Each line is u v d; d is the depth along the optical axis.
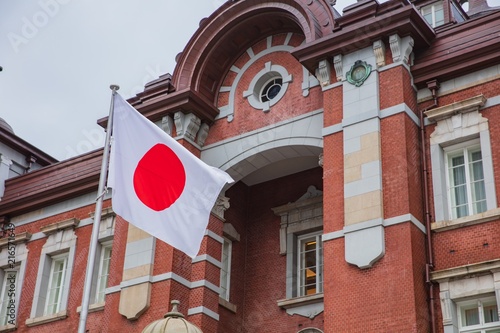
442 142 18.08
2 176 26.88
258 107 21.31
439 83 18.66
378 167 17.58
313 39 19.75
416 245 16.70
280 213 22.50
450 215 17.50
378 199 17.22
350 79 18.97
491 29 18.23
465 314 16.41
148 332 16.86
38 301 23.62
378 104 18.31
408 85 18.50
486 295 16.03
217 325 20.25
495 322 15.89
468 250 16.61
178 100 21.47
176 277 19.94
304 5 20.62
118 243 21.44
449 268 16.50
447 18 23.22
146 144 15.70
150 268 20.16
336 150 18.56
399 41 18.59
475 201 17.55
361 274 16.83
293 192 22.66
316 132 19.83
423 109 18.58
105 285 22.75
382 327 16.08
